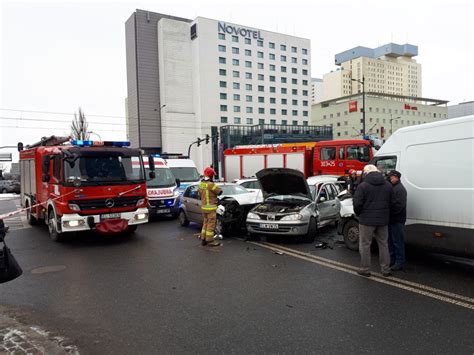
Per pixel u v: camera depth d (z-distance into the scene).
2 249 4.13
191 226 11.70
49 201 9.35
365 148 17.17
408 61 122.06
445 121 6.12
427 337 3.82
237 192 11.42
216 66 76.50
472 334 3.88
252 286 5.60
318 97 130.00
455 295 5.04
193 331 4.07
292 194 9.62
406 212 6.46
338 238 9.30
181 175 16.05
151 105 73.94
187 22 75.94
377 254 7.49
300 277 6.02
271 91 84.88
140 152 9.59
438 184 6.14
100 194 8.76
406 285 5.51
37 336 4.04
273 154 20.23
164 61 72.81
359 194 5.88
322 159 18.48
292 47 88.38
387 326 4.10
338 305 4.75
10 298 5.27
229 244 8.77
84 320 4.45
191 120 75.38
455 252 5.96
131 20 74.25
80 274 6.45
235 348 3.66
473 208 5.65
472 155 5.69
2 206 22.30
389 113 96.81
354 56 122.12
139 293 5.38
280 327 4.13
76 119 47.31
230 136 71.12
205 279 6.00
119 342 3.85
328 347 3.64
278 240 9.08
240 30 80.00
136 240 9.47
